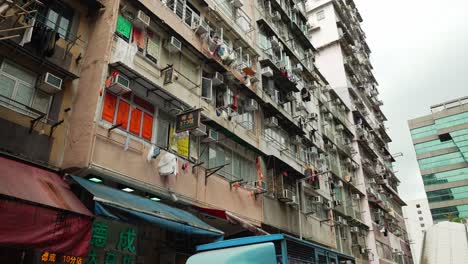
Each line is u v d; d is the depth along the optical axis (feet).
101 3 32.32
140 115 32.91
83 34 31.73
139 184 29.68
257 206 45.01
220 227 41.19
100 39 31.07
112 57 30.58
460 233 99.86
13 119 24.63
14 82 25.76
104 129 28.45
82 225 21.18
